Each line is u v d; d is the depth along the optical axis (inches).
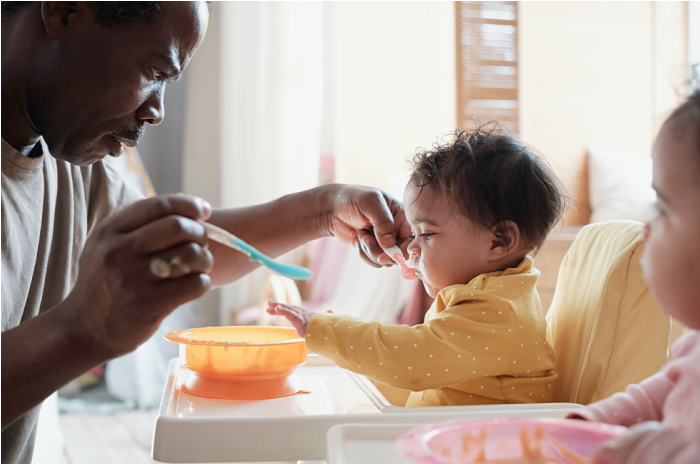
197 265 19.5
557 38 111.0
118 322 19.9
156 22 29.0
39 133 31.4
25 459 33.8
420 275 36.6
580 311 32.3
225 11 133.5
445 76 119.4
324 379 32.6
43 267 33.5
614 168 102.5
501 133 37.8
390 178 119.6
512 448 16.8
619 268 29.8
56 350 20.4
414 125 120.1
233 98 133.0
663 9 112.6
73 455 81.4
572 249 36.2
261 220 38.9
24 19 29.2
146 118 31.3
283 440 24.0
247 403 27.8
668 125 18.0
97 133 30.8
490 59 111.3
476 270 33.9
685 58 111.7
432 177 34.2
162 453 23.7
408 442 15.5
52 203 34.2
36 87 29.5
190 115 140.2
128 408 102.6
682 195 17.2
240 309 128.0
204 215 20.9
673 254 17.4
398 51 119.7
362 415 24.2
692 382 17.8
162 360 110.8
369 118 119.3
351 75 118.8
